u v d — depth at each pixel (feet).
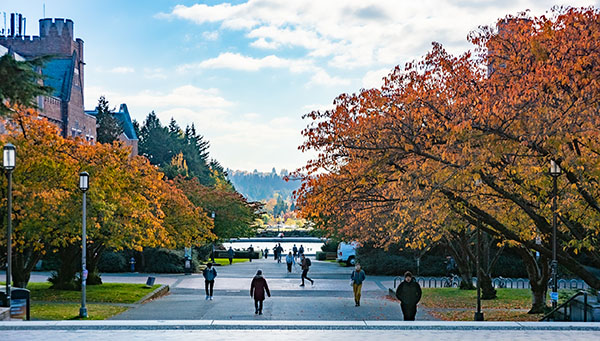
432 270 172.65
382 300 107.24
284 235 487.20
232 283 139.95
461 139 51.01
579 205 57.82
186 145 418.92
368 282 150.30
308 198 63.21
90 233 92.63
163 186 116.26
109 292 107.45
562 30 51.67
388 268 172.14
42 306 86.22
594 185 55.16
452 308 94.53
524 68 53.93
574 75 49.21
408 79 57.77
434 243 126.52
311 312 87.20
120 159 96.48
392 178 61.57
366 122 57.21
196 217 152.76
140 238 102.68
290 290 124.98
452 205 62.18
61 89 186.39
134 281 139.74
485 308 94.32
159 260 168.45
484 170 56.65
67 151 90.74
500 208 65.00
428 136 55.31
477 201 63.41
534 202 63.57
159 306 93.86
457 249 132.26
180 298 107.96
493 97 51.67
